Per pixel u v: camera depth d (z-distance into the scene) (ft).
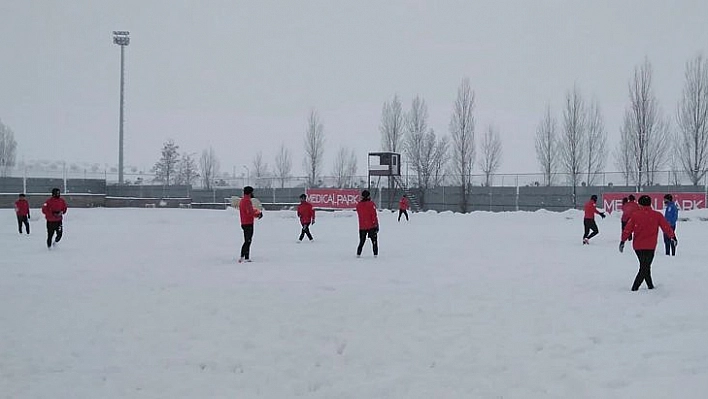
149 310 34.81
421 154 215.92
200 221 134.92
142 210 180.14
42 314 33.91
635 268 51.67
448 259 59.47
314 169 238.89
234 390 21.93
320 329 30.19
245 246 57.82
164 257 61.72
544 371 23.34
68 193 216.54
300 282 44.52
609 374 22.85
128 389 22.11
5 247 72.23
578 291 40.37
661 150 171.22
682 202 136.56
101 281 45.29
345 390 21.71
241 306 35.65
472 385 21.94
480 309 34.63
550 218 132.16
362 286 42.57
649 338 28.09
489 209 178.29
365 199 61.77
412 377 22.95
